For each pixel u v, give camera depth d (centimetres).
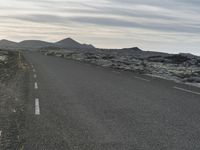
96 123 869
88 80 2009
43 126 832
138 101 1234
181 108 1090
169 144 680
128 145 673
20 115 964
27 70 2777
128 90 1558
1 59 4591
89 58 5806
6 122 874
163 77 2384
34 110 1042
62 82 1886
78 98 1300
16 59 4516
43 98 1291
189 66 4109
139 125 848
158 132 778
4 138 720
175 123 871
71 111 1032
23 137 729
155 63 4569
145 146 666
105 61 4528
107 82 1909
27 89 1562
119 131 786
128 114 988
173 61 5228
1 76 2214
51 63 4016
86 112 1017
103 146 665
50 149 643
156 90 1565
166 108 1089
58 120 902
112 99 1280
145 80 2055
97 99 1279
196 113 1007
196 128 818
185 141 703
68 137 732
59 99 1270
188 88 1658
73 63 4097
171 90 1571
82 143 686
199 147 661
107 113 1002
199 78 2158
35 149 644
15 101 1210
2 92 1446
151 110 1053
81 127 824
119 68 3219
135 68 3241
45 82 1873
